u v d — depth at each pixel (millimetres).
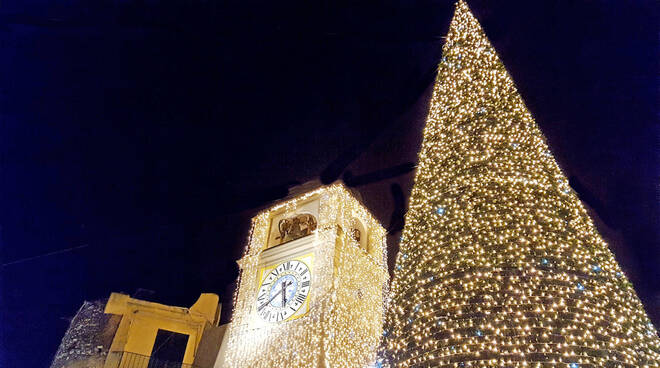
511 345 10570
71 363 20688
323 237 20109
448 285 12086
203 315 23562
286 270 20188
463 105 15914
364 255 21000
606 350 10344
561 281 11391
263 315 19359
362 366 18000
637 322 11188
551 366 10125
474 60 16922
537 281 11398
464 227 12969
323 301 17891
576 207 13234
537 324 10727
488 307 11258
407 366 11664
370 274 20891
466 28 17844
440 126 16016
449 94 16609
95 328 22062
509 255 11977
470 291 11672
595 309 10977
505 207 12969
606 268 11945
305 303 18422
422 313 12156
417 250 13758
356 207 22453
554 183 13680
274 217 23219
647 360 10547
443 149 15328
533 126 15039
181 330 22703
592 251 12172
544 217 12625
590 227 12938
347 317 18312
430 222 13867
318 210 21625
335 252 19312
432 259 12992
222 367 18781
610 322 10844
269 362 17625
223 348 21062
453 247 12727
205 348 22172
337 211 20969
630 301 11586
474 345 10844
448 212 13602
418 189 15289
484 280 11727
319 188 22438
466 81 16500
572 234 12422
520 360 10320
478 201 13320
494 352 10586
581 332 10531
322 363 16172
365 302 19750
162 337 22188
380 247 22609
